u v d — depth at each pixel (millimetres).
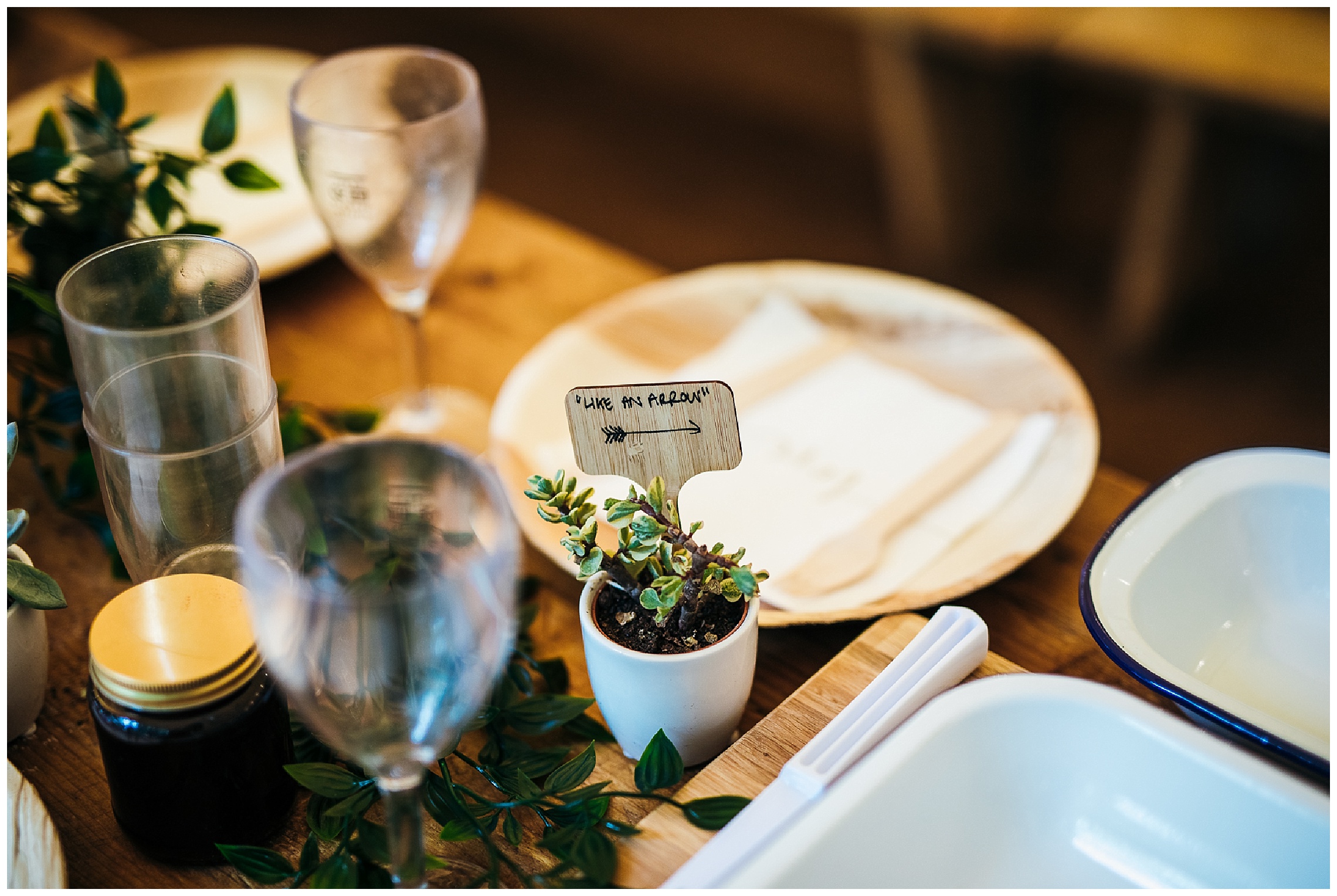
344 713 370
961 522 674
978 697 466
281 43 2852
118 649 454
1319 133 1407
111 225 735
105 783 536
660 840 476
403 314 791
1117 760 460
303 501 385
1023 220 2252
